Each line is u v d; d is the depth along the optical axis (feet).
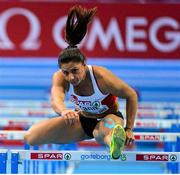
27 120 63.52
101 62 110.93
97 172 66.28
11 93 109.40
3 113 76.43
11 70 112.27
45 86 111.34
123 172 66.64
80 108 36.40
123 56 104.94
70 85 35.12
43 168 52.31
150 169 69.26
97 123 36.63
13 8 104.58
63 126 36.32
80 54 32.99
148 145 82.17
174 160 35.01
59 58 32.99
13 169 34.86
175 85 112.27
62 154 34.94
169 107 74.54
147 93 109.40
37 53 104.94
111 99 36.06
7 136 41.19
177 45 105.50
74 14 34.83
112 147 31.37
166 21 104.94
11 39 104.88
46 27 104.73
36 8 104.58
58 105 33.53
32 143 37.17
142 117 66.08
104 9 104.06
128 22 104.58
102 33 104.42
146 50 105.19
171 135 41.52
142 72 112.78
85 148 76.95
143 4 104.53
